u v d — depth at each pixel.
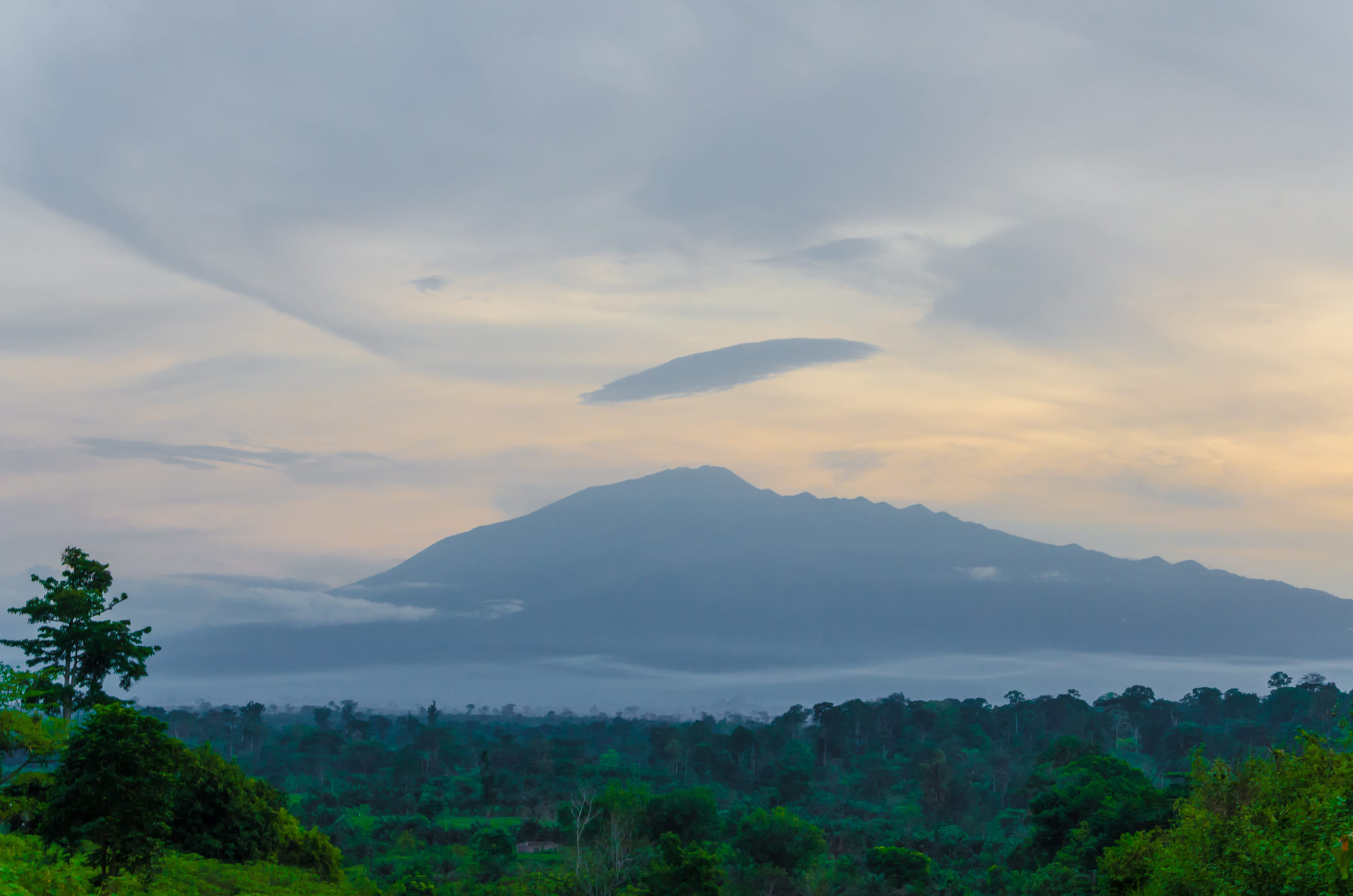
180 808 41.97
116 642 39.50
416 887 65.88
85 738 28.69
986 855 97.12
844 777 156.75
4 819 31.36
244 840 43.56
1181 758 149.50
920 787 139.00
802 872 80.88
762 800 133.25
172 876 34.75
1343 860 16.77
